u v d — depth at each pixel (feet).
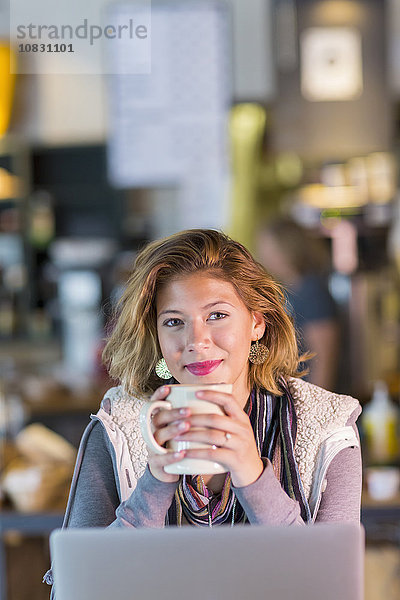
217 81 17.25
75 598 3.68
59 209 24.29
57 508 8.21
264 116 19.08
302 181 20.57
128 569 3.67
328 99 17.47
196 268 4.66
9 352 21.90
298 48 17.34
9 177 22.84
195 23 17.07
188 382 4.62
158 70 17.29
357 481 4.99
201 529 3.69
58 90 21.67
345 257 18.57
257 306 4.76
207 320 4.61
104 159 23.76
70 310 22.36
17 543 9.52
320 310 13.88
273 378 5.17
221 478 4.91
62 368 21.26
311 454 5.01
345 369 17.90
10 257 23.21
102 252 22.66
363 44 17.30
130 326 4.87
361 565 3.65
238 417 4.15
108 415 5.18
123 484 5.02
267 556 3.66
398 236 19.04
